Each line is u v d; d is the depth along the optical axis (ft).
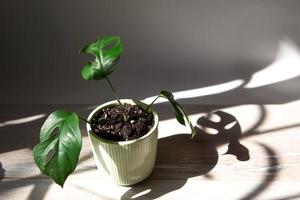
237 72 3.56
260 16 3.39
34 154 2.10
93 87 3.51
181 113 2.48
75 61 3.63
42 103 3.37
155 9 3.41
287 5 3.32
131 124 2.48
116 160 2.41
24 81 3.55
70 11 3.47
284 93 3.36
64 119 2.19
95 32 3.58
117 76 3.58
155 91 3.45
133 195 2.59
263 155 2.82
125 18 3.48
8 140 3.01
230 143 2.93
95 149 2.45
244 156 2.82
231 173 2.71
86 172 2.76
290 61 3.59
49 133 2.18
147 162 2.53
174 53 3.61
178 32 3.52
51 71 3.61
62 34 3.61
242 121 3.10
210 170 2.74
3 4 3.46
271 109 3.20
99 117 2.55
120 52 2.34
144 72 3.60
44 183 2.69
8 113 3.25
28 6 3.46
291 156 2.80
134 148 2.33
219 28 3.48
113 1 3.39
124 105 2.63
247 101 3.32
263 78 3.50
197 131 3.04
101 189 2.64
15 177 2.73
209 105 3.26
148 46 3.61
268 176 2.67
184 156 2.85
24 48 3.64
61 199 2.58
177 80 3.53
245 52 3.58
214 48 3.58
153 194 2.60
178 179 2.69
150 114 2.57
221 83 3.49
